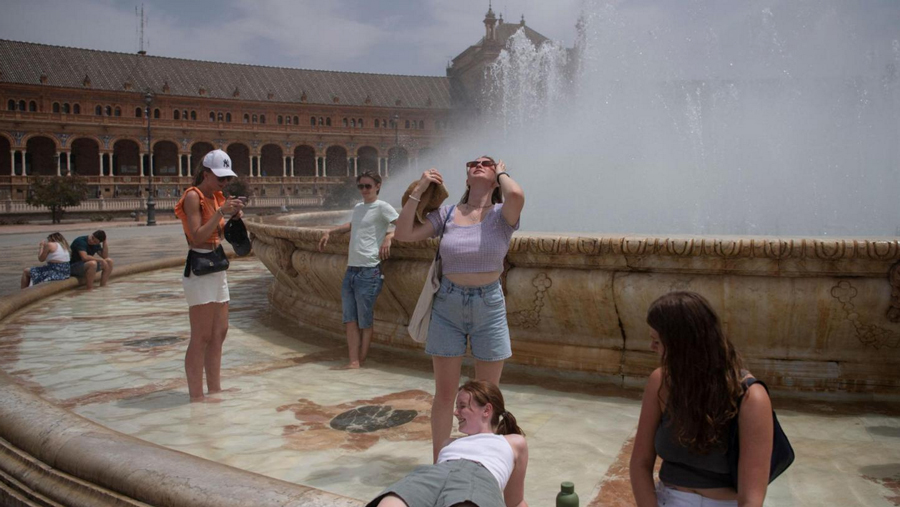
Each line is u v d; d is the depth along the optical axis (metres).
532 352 5.31
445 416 3.45
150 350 6.85
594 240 4.74
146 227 44.66
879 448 3.67
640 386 4.93
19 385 4.27
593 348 5.13
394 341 6.30
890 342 4.43
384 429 4.16
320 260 6.81
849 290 4.29
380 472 3.46
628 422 4.19
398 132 98.69
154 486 2.73
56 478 3.09
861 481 3.26
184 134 86.19
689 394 2.01
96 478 2.97
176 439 4.04
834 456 3.57
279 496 2.53
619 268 4.80
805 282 4.37
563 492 2.35
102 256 12.42
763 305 4.45
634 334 4.98
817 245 4.23
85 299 10.71
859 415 4.21
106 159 83.00
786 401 4.50
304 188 91.50
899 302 4.21
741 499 1.97
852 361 4.54
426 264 5.63
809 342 4.57
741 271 4.47
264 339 7.13
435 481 2.18
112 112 82.00
